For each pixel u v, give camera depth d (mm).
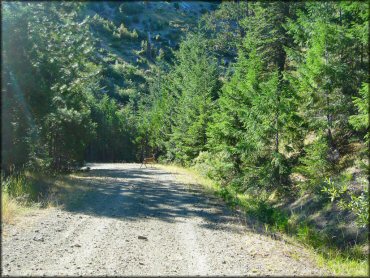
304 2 19406
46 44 15867
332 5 14219
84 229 9039
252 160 16000
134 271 6188
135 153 84750
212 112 34906
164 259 6961
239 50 24094
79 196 14344
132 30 157000
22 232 8148
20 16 14312
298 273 6250
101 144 77000
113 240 8172
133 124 86750
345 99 12266
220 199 15383
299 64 15453
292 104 14547
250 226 10367
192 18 171250
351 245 9367
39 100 15266
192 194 16625
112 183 20094
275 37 20188
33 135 15484
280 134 15578
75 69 18031
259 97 15391
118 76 120062
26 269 5918
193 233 9203
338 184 11633
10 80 13859
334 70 12172
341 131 13852
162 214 11672
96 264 6441
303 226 10500
